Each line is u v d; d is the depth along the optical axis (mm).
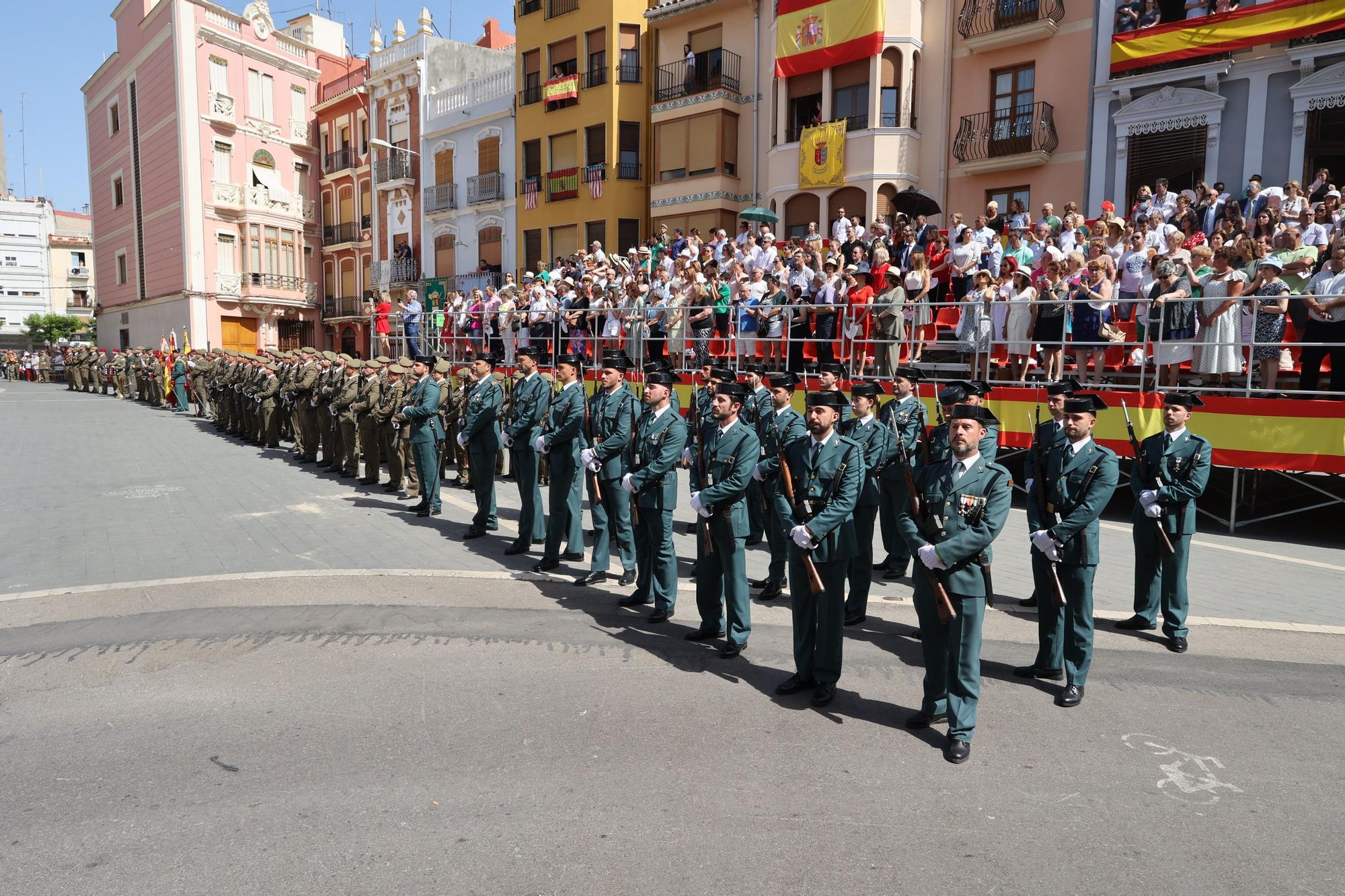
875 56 20641
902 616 7457
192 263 37719
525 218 30156
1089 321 11258
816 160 21656
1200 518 11844
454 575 8352
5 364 56438
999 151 19562
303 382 15758
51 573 8281
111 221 45719
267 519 10914
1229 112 16500
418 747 4789
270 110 40031
